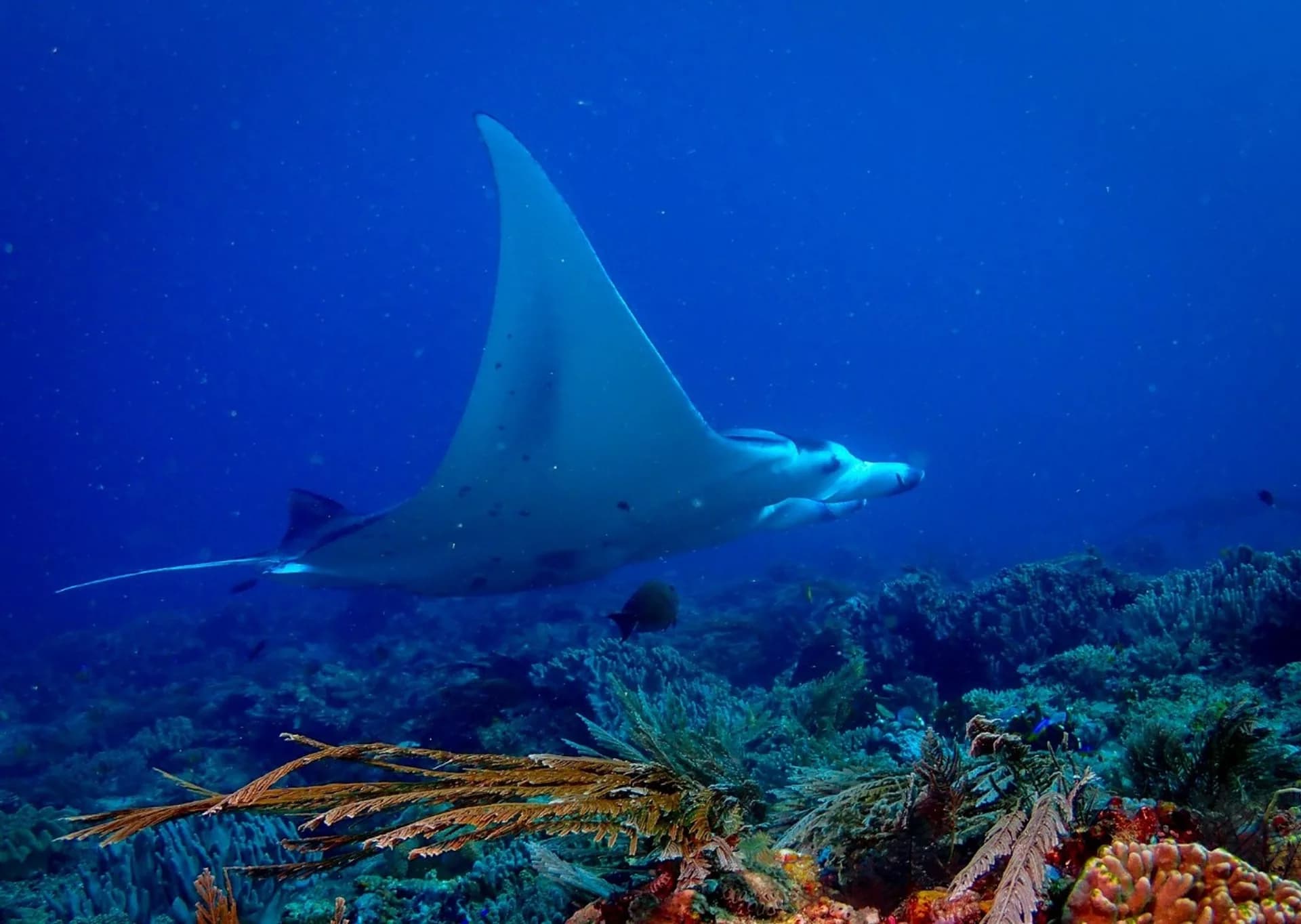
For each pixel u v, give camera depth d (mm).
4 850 5484
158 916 4582
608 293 4953
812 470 6086
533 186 4715
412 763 6082
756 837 1801
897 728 4688
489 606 15148
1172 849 1262
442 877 4152
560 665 6965
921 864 1745
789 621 9789
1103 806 1797
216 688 11609
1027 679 5871
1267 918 1149
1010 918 1189
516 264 4926
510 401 5340
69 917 4719
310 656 13008
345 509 6395
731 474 5750
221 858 4793
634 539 6223
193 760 8422
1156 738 2139
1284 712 3797
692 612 13219
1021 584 7109
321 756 1404
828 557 21766
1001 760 1804
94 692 12969
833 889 1726
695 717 5633
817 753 3352
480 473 5625
